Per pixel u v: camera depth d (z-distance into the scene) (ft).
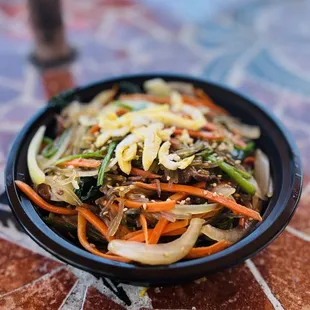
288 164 0.96
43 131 1.05
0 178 1.16
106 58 1.65
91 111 1.12
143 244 0.83
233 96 1.14
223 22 1.82
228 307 0.88
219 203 0.89
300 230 1.03
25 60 1.62
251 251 0.79
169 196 0.92
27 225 0.84
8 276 0.94
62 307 0.88
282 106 1.40
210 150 0.97
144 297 0.90
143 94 1.20
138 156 0.93
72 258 0.78
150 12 1.88
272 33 1.75
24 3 1.93
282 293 0.91
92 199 0.94
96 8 1.90
